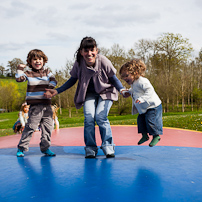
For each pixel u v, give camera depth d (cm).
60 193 167
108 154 287
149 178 195
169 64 3697
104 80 307
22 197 162
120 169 224
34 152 357
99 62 300
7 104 6006
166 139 498
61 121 2242
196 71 4397
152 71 3903
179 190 169
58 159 283
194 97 3978
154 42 3838
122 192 166
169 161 258
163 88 3516
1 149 393
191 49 3603
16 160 285
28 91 313
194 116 1152
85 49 290
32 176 210
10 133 1007
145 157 287
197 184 181
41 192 170
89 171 220
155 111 284
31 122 309
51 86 318
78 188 176
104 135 297
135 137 536
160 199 153
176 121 1023
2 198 162
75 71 318
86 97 320
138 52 3934
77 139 522
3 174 220
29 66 322
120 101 3509
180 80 3528
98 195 162
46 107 316
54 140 515
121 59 3325
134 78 294
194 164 242
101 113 302
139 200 152
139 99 279
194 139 498
